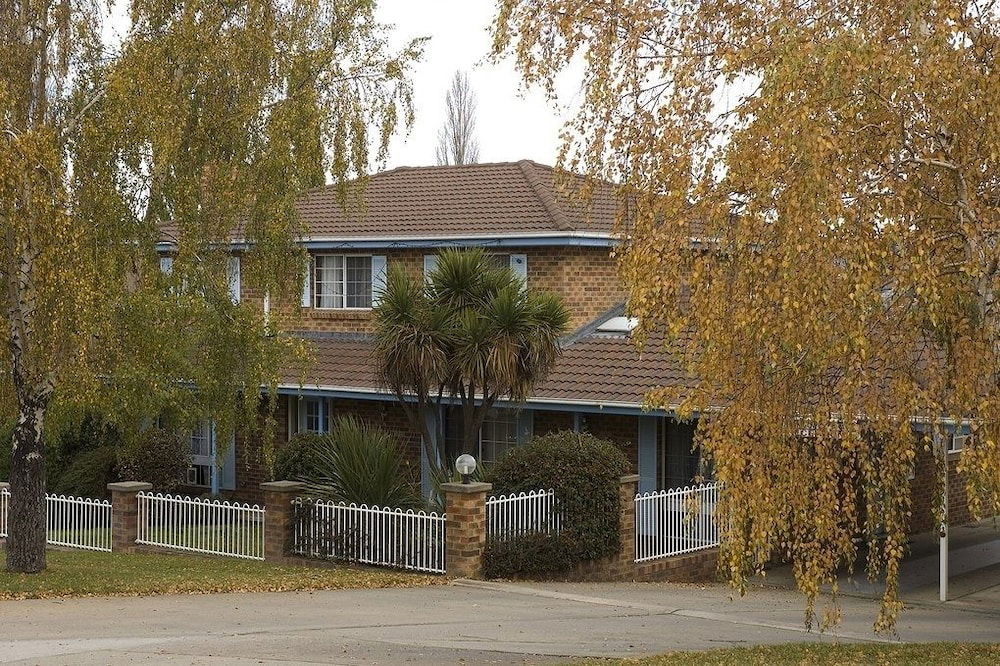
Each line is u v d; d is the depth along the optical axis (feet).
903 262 28.27
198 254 55.52
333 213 87.86
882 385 30.42
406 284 63.26
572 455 59.36
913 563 69.41
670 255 30.04
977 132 29.37
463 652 39.58
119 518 68.13
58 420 56.24
